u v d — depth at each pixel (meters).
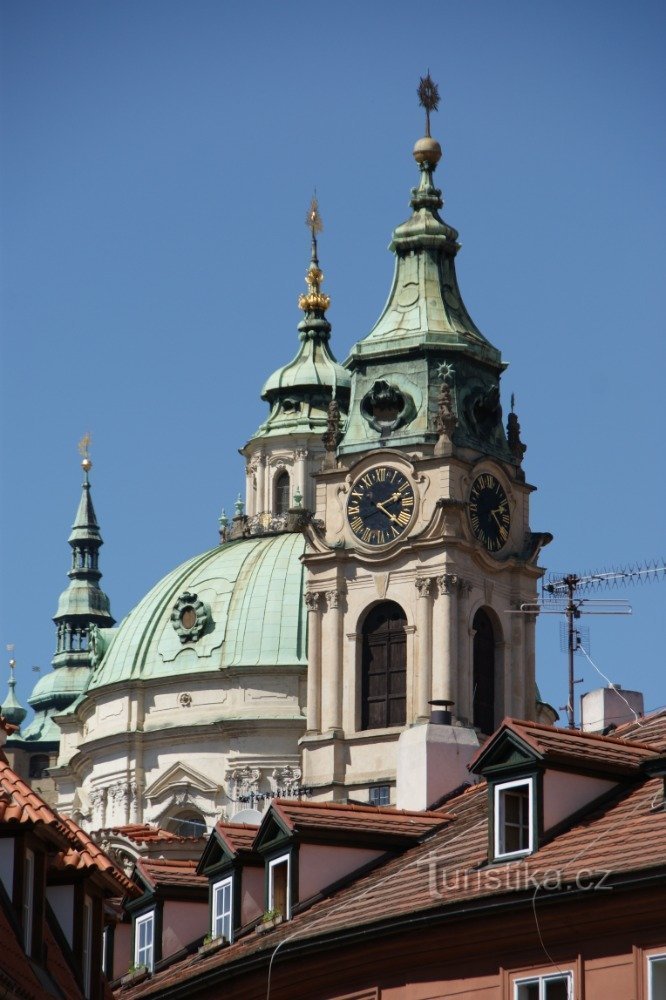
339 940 77.50
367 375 196.00
